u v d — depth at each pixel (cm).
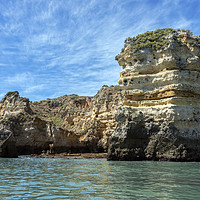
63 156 5300
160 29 4172
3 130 4847
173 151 3278
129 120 3678
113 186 1434
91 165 2869
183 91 3603
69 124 8631
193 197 1156
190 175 1873
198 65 3775
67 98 9812
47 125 6525
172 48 3697
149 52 3928
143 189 1338
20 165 2936
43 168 2548
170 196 1180
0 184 1529
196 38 3856
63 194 1241
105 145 6731
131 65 4128
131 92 3966
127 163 3023
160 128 3456
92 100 8400
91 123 7506
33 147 6088
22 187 1428
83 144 6981
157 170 2223
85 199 1139
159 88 3747
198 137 3403
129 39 4259
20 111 6494
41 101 10175
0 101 7212
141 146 3525
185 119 3447
